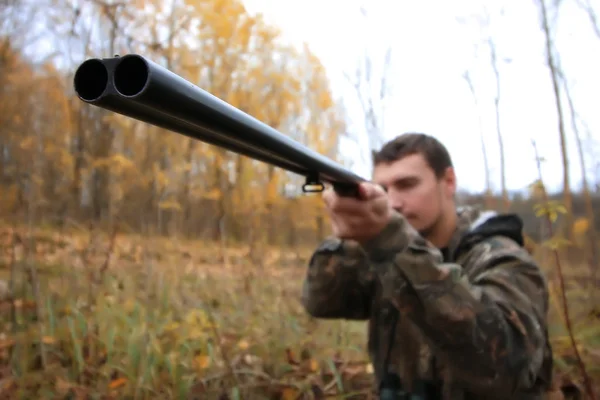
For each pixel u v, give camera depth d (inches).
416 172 64.1
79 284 127.0
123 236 196.9
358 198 43.7
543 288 57.9
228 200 201.5
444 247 67.0
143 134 174.2
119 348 100.5
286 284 178.9
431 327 48.2
